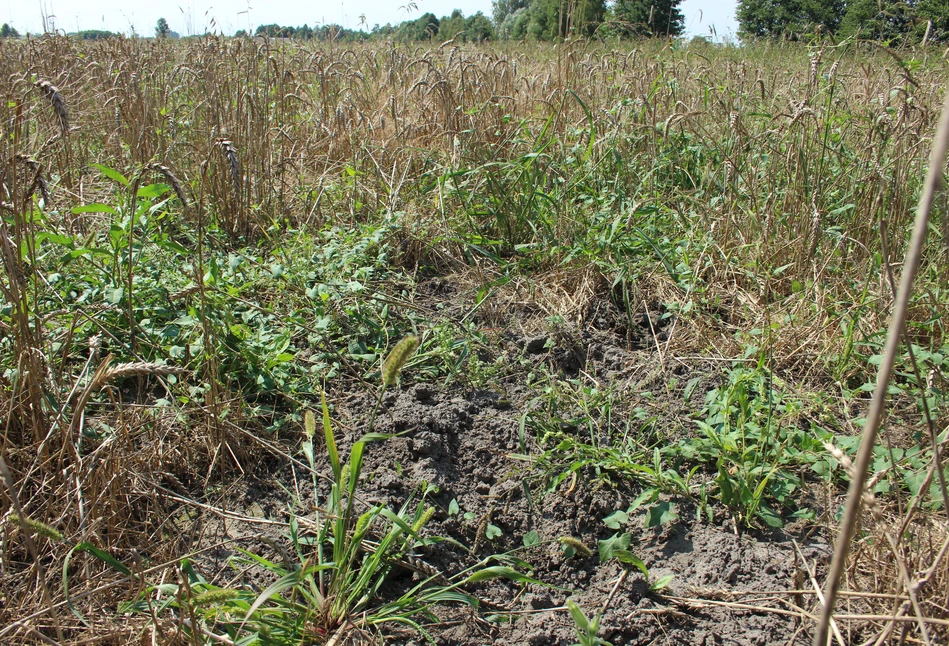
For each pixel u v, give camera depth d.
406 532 2.43
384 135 6.51
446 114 6.00
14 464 2.66
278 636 2.13
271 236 4.79
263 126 5.25
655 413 3.43
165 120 5.68
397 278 4.41
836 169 5.06
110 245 3.87
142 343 3.32
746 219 4.82
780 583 2.57
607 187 5.34
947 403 3.23
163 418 2.98
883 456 2.94
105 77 6.53
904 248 4.34
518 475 3.02
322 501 2.81
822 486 2.99
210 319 3.37
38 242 3.43
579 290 4.32
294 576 2.01
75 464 2.48
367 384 3.46
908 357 3.45
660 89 6.41
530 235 4.97
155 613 2.09
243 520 2.70
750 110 6.23
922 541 2.49
